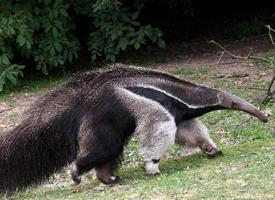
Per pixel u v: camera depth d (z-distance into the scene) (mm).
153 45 17656
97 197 7668
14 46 15258
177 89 8305
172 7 17781
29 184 8188
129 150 10242
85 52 17156
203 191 7141
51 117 8094
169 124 8141
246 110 8656
